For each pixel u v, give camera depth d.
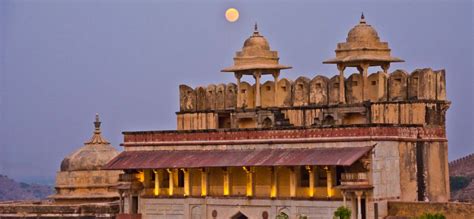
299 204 87.00
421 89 89.06
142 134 95.38
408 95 89.50
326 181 86.50
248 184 89.62
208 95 98.38
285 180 88.31
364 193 83.88
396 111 89.25
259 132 89.56
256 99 95.31
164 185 94.50
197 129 96.19
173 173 93.81
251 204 89.50
